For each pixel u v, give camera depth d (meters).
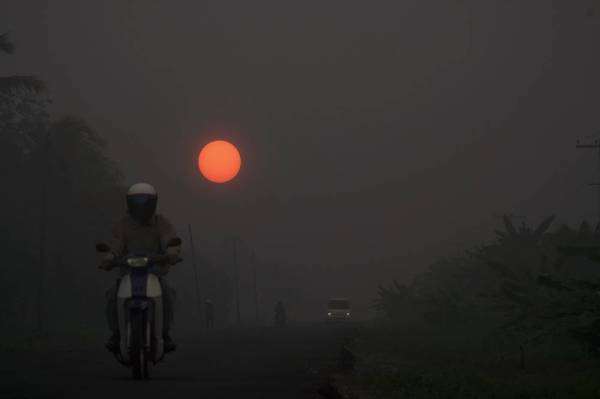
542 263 48.47
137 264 19.92
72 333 59.97
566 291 38.34
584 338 32.81
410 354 40.09
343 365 28.98
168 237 20.64
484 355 37.81
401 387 21.00
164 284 20.62
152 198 20.69
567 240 50.62
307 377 22.95
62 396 16.42
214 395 16.84
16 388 18.17
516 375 28.39
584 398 19.02
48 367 26.66
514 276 44.72
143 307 19.72
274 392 17.91
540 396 19.94
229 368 26.41
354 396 18.80
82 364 28.30
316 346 42.66
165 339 20.83
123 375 22.89
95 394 16.83
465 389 20.75
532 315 40.38
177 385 19.06
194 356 33.03
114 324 20.58
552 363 32.25
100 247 20.05
